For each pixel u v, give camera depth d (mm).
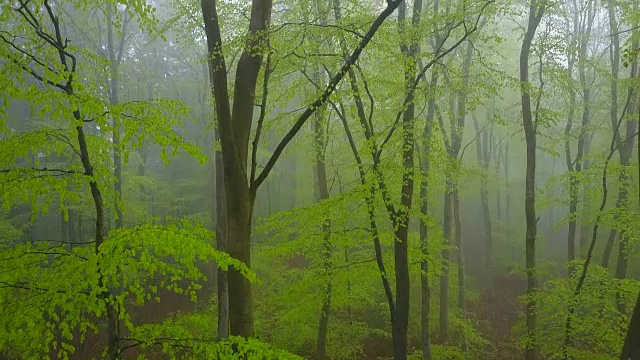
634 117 10852
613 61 15031
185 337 4656
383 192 8594
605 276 10820
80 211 14328
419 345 14805
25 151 4402
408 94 8727
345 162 13188
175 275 4500
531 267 11242
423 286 11922
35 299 4219
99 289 4031
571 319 10320
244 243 6199
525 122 11164
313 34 7918
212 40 6316
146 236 4070
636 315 6430
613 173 10656
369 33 6930
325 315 11695
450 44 15172
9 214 17078
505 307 20047
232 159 6168
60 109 4004
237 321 6027
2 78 4074
